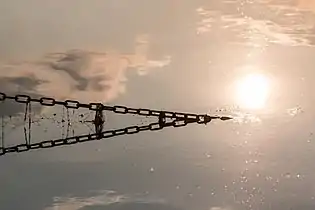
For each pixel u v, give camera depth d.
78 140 11.76
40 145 11.81
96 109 11.65
